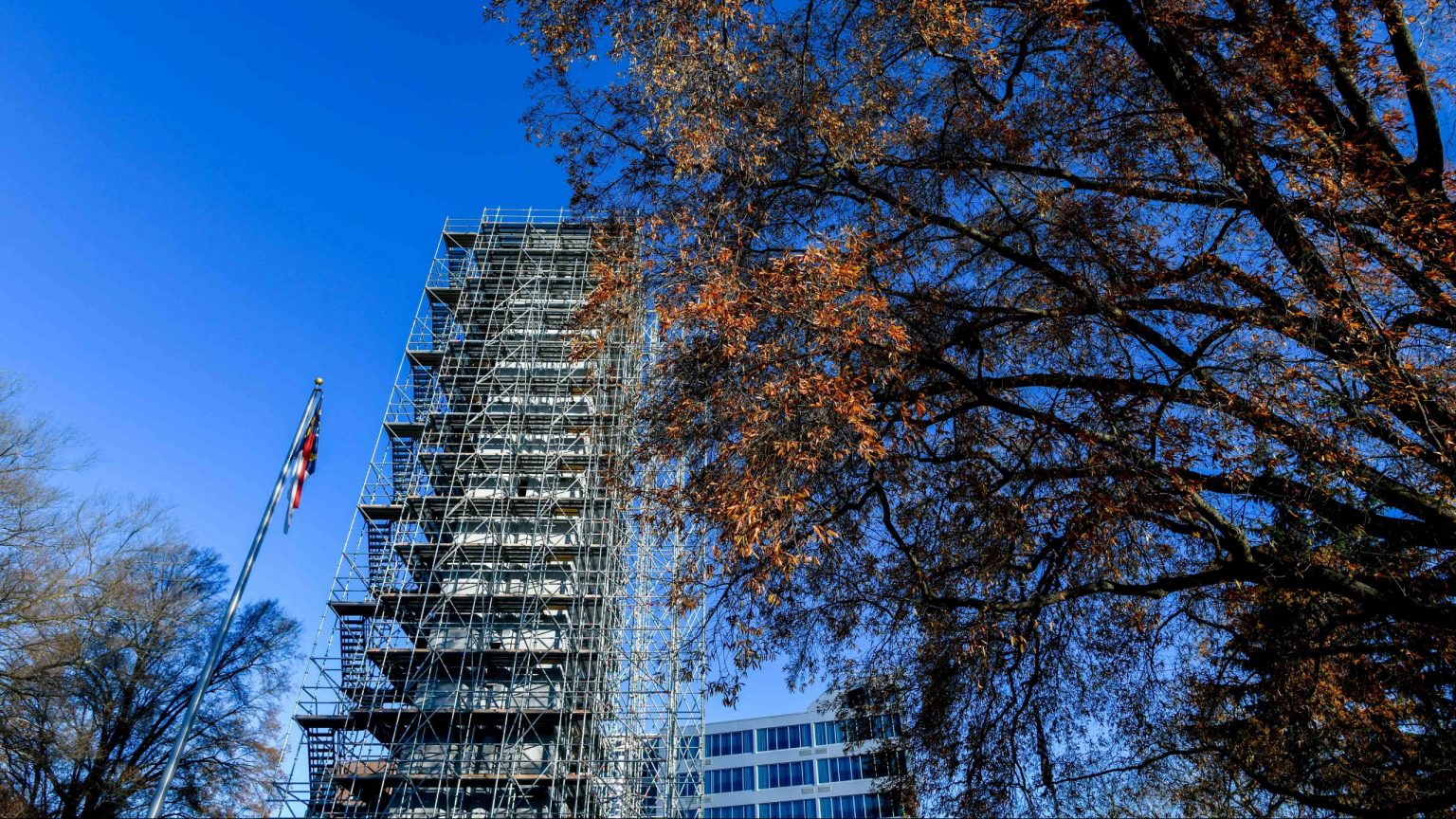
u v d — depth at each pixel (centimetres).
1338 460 934
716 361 1089
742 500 965
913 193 1363
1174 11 1107
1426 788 1314
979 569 1259
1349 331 934
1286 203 1023
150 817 1683
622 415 1303
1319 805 1266
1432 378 953
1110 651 1373
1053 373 1159
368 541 3841
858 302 1038
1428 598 1023
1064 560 1205
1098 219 1214
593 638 3409
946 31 1202
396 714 3281
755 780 6412
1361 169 1023
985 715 1347
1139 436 1062
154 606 3522
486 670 3466
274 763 3600
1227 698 1411
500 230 4725
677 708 3394
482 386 4150
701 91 1214
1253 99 1124
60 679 3009
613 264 1255
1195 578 1097
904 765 1455
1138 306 1123
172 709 3550
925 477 1302
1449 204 986
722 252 1126
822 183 1375
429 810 3156
